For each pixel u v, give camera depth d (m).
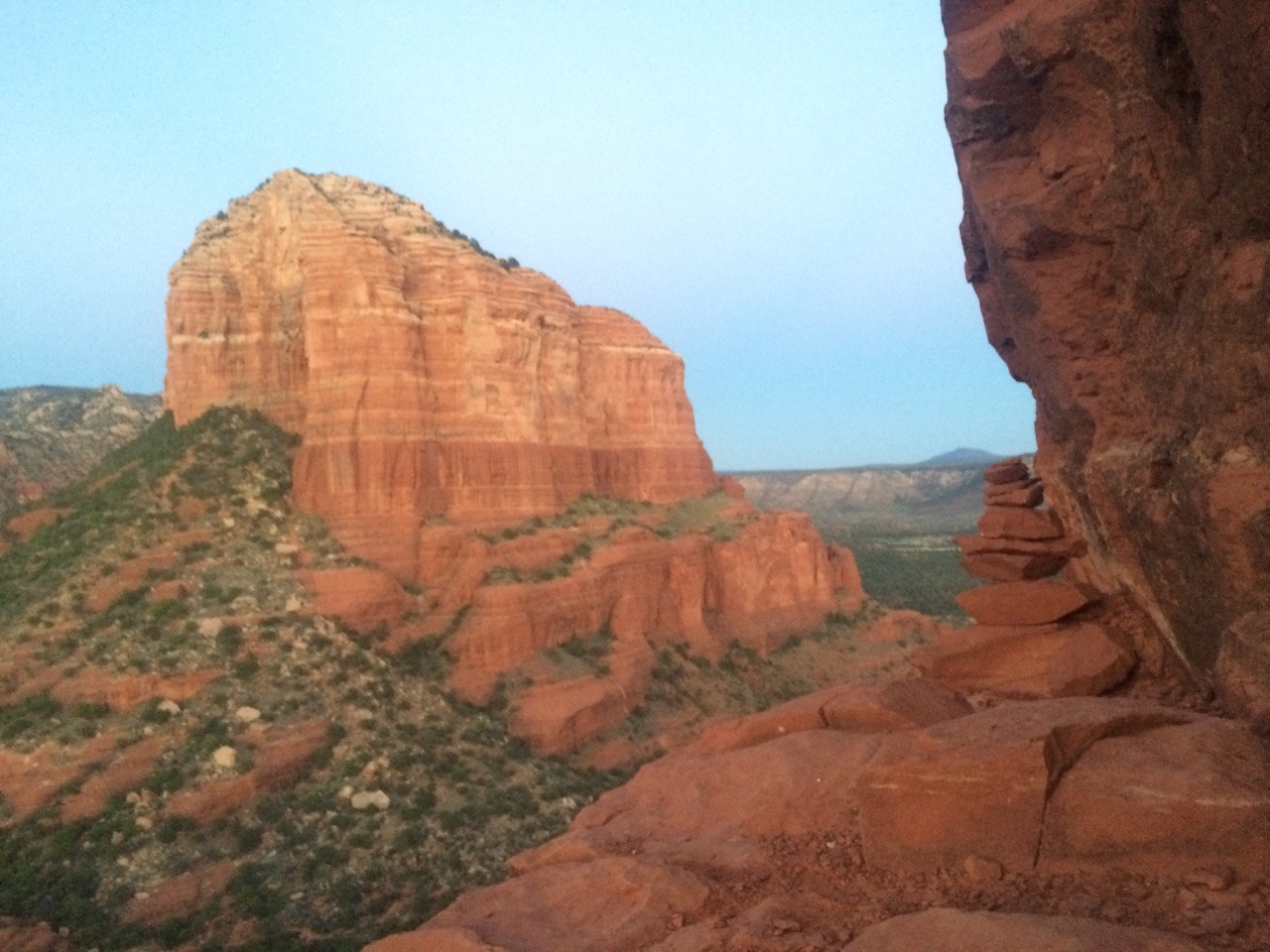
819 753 12.33
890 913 8.21
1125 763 8.44
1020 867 8.41
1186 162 10.09
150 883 29.19
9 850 30.14
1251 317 8.67
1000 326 17.27
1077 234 12.70
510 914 9.62
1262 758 8.03
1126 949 6.28
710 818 11.55
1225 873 7.43
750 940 8.20
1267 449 8.62
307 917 28.75
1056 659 13.34
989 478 16.42
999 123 13.99
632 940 8.79
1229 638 9.00
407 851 32.56
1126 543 12.27
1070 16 11.72
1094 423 12.99
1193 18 8.50
